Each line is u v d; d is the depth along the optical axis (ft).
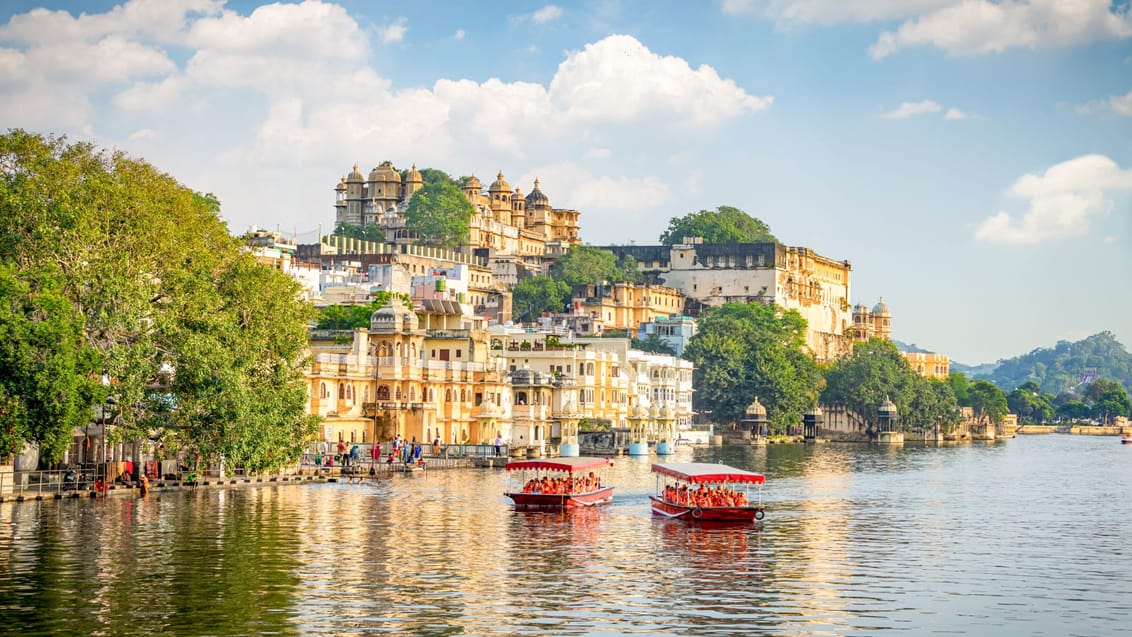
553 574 249.96
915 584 249.55
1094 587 249.55
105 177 390.63
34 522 292.61
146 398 349.82
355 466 460.55
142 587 227.81
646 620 213.05
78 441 379.76
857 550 291.38
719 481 341.21
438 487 415.03
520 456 581.12
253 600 220.43
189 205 423.23
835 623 214.90
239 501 348.18
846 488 474.49
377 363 558.15
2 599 216.95
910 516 368.27
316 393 516.32
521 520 328.90
